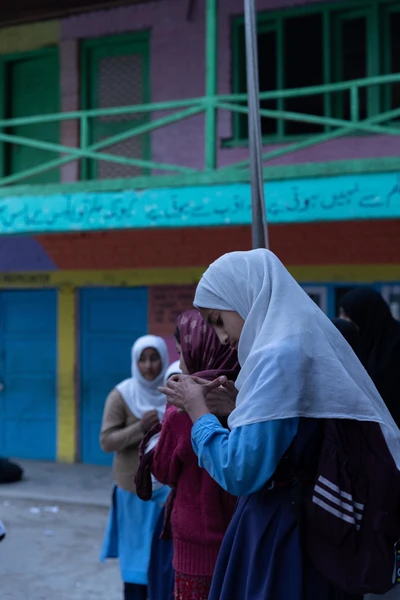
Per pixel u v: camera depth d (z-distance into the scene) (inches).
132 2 362.0
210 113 266.8
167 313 343.0
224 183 265.3
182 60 356.2
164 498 141.5
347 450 74.9
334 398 74.2
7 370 376.8
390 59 324.2
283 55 339.0
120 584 191.0
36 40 384.2
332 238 309.9
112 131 373.1
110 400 161.8
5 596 180.5
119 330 354.6
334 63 331.0
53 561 211.2
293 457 75.1
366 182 243.0
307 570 75.3
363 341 145.6
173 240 335.0
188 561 98.3
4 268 373.7
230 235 324.5
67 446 363.3
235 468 72.7
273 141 340.5
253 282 78.2
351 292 148.9
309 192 250.4
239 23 344.5
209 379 89.7
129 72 368.8
